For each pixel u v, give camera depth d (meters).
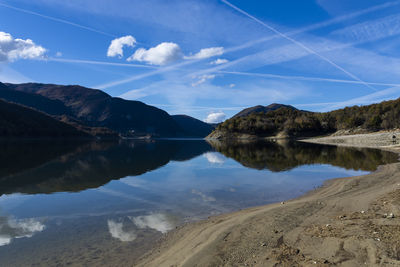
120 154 43.88
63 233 8.11
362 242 5.55
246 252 5.80
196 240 6.94
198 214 9.98
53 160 31.94
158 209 10.78
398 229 6.13
